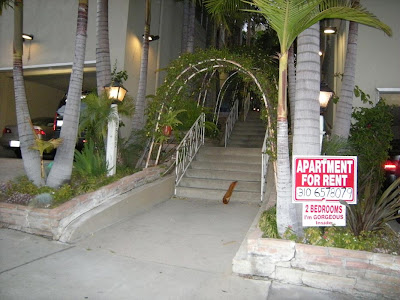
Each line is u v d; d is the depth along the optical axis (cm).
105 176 691
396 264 373
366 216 463
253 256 421
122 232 566
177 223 615
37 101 1450
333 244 414
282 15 420
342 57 969
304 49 468
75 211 570
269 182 759
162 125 799
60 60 1177
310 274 397
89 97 710
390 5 888
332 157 449
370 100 876
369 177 575
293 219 450
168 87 828
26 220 555
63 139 644
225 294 376
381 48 888
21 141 643
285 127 453
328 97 601
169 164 855
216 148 945
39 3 1211
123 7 1102
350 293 383
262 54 1133
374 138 768
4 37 1269
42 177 646
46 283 385
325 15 432
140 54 1178
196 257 475
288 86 798
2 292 359
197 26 1664
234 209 705
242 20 1211
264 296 374
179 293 376
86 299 356
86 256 471
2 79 1338
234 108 1357
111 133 712
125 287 385
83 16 651
